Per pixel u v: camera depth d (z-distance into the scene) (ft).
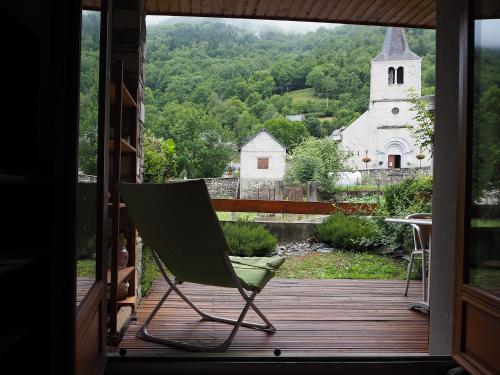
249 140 105.40
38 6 4.49
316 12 17.03
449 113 8.34
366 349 8.84
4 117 4.21
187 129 91.66
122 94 9.91
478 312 6.86
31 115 4.29
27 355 4.26
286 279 15.85
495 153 6.79
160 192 8.14
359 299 12.95
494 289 6.58
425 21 17.67
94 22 5.81
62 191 4.30
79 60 4.36
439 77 8.54
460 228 7.41
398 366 7.61
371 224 22.49
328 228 23.57
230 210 24.52
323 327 10.22
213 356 7.54
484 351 6.66
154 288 14.08
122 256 10.52
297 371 7.48
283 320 10.75
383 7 16.40
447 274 8.38
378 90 120.78
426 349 8.89
